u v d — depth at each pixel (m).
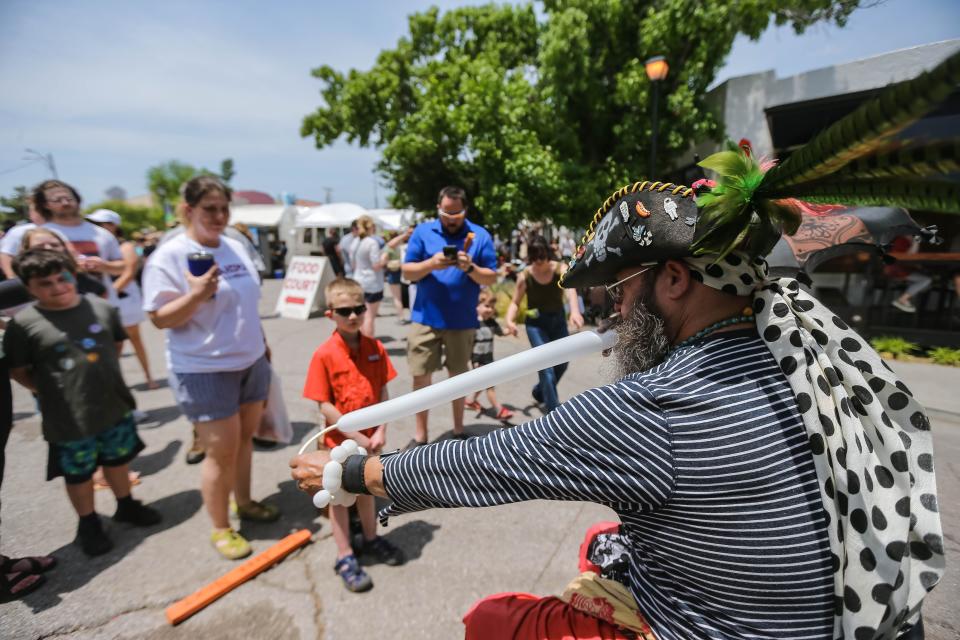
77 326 2.44
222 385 2.32
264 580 2.30
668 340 0.94
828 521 0.75
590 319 7.40
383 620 2.07
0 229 8.45
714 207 0.77
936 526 0.82
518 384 5.18
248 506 2.75
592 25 8.50
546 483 0.83
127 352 6.70
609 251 0.94
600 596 1.03
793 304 0.88
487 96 9.85
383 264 6.82
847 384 0.83
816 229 2.54
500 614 1.09
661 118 8.67
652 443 0.78
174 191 52.22
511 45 12.66
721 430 0.76
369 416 1.10
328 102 15.29
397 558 2.41
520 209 9.78
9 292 2.37
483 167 10.17
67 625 2.04
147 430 4.00
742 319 0.88
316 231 22.19
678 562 0.82
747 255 0.84
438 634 2.00
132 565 2.41
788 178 0.69
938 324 6.16
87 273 3.84
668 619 0.86
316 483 1.16
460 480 0.89
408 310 8.75
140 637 1.98
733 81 7.38
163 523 2.77
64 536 2.64
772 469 0.75
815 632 0.77
